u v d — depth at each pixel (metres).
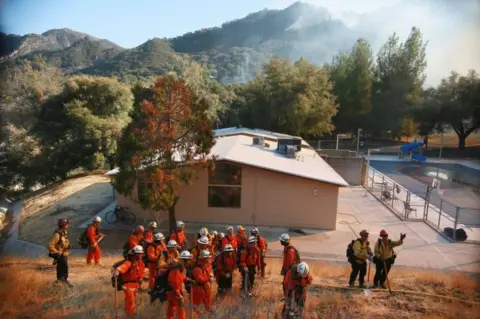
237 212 22.19
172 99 19.00
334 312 8.84
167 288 8.05
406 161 47.91
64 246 10.76
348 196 29.64
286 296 8.20
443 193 31.25
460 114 53.91
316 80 51.25
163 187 18.61
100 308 8.97
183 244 12.46
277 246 19.00
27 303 9.15
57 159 36.78
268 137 34.12
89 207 24.98
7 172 35.22
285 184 21.73
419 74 58.75
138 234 11.42
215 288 11.46
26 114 39.06
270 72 52.69
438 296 10.68
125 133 19.38
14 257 16.02
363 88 60.69
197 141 19.22
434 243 19.52
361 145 59.03
